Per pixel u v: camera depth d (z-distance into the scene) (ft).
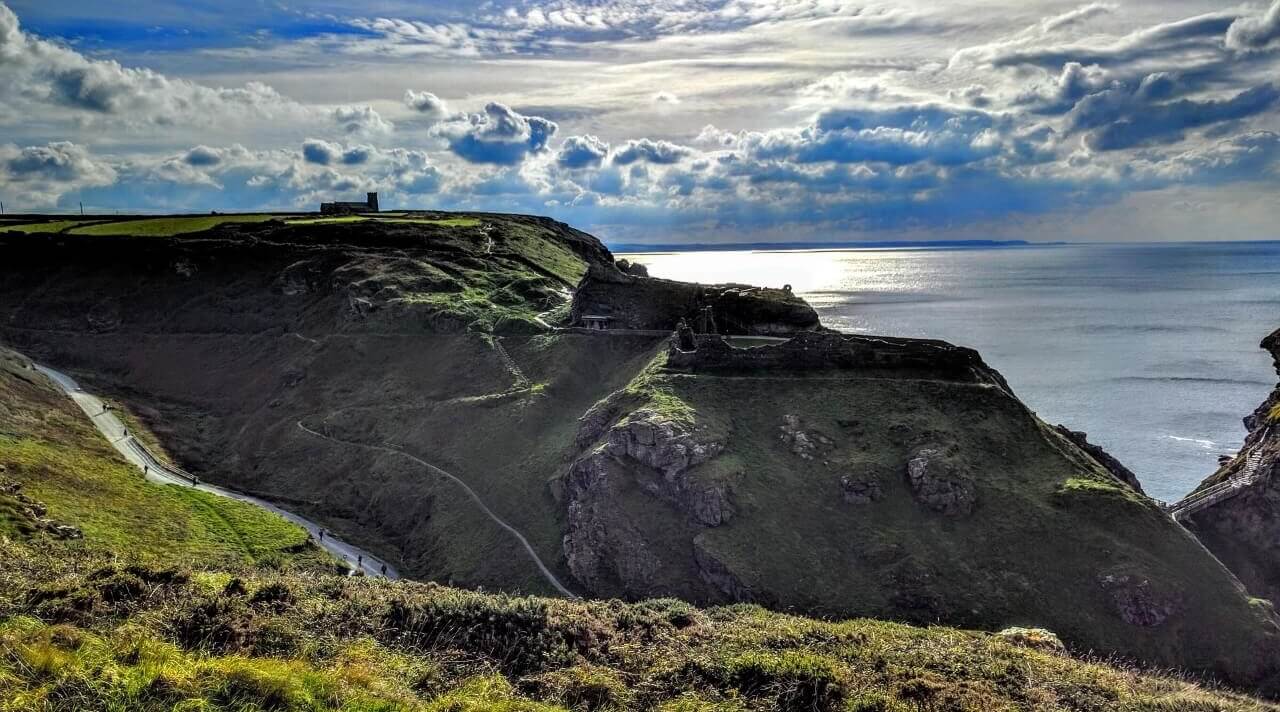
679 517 192.24
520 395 265.95
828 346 230.89
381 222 449.06
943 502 185.98
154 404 311.88
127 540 161.58
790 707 69.87
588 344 289.74
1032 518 181.88
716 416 214.69
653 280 305.94
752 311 278.26
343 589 92.38
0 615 66.08
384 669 63.36
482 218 526.16
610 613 96.43
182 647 62.54
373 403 286.66
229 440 287.07
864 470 194.39
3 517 137.39
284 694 52.65
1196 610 164.45
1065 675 89.61
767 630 96.37
